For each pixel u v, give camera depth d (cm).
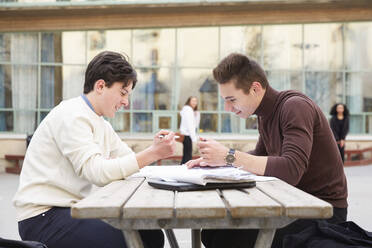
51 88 1388
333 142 238
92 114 223
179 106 1402
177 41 1397
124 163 203
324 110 1446
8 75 1380
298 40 1431
